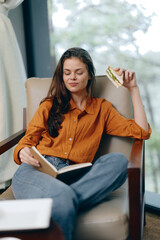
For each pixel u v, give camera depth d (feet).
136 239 3.14
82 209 3.18
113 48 6.08
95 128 4.18
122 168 3.26
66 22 6.77
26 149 3.76
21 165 3.81
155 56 5.46
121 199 3.44
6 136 6.10
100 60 6.33
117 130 4.21
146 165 6.07
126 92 4.47
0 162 6.13
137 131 3.98
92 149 4.04
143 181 4.59
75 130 4.04
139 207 3.05
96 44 6.34
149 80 5.64
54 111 4.14
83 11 6.44
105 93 4.56
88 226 2.98
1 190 6.44
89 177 3.19
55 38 7.04
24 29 7.41
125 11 5.77
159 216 5.24
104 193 3.21
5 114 6.05
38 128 4.11
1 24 5.98
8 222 2.17
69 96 4.25
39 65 7.49
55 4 6.88
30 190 3.13
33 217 2.22
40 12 7.13
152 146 5.92
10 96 6.24
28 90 4.91
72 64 3.95
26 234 2.12
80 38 6.59
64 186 2.95
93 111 4.19
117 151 4.35
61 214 2.68
